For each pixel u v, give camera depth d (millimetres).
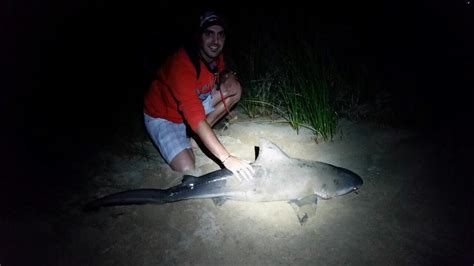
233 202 1938
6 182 2119
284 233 1730
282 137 2471
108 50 4082
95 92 3242
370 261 1565
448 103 2721
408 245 1631
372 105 2693
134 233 1753
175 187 1912
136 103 2986
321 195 1903
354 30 3984
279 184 1888
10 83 3445
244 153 2324
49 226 1797
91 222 1822
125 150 2414
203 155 2344
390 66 3266
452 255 1569
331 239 1684
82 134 2631
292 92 2635
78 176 2184
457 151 2219
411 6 4688
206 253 1638
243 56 3217
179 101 1930
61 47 4211
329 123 2414
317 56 2947
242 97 2883
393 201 1888
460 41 3773
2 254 1640
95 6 5160
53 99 3150
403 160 2182
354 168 2143
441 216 1775
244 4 4695
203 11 1879
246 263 1585
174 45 3309
